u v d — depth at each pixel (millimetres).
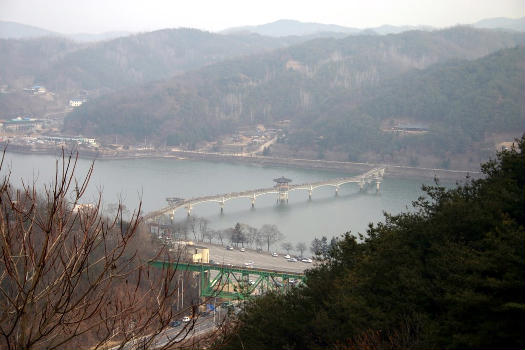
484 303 32125
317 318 41188
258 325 43812
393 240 46125
